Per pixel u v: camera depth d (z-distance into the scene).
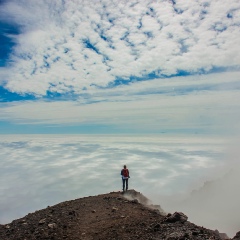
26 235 11.94
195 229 10.83
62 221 13.69
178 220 11.96
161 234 10.81
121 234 11.57
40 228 12.72
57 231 12.32
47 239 11.48
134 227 12.23
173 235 10.38
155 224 12.10
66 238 11.58
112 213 14.96
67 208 16.33
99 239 11.33
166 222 12.00
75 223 13.45
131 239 10.88
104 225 13.01
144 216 14.12
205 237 10.03
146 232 11.38
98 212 15.32
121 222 13.20
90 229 12.59
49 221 13.70
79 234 12.01
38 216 14.89
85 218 14.27
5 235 12.20
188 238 9.98
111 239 11.17
